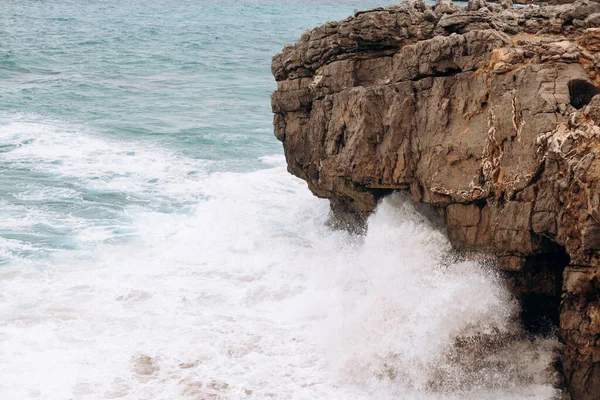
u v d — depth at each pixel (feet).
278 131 74.79
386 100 59.88
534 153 48.14
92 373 50.44
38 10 330.13
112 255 70.49
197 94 154.20
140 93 153.48
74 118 126.82
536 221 47.78
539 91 48.70
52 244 72.49
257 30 278.87
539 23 60.34
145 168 99.86
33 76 169.37
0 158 100.48
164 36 252.21
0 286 62.75
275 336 55.98
